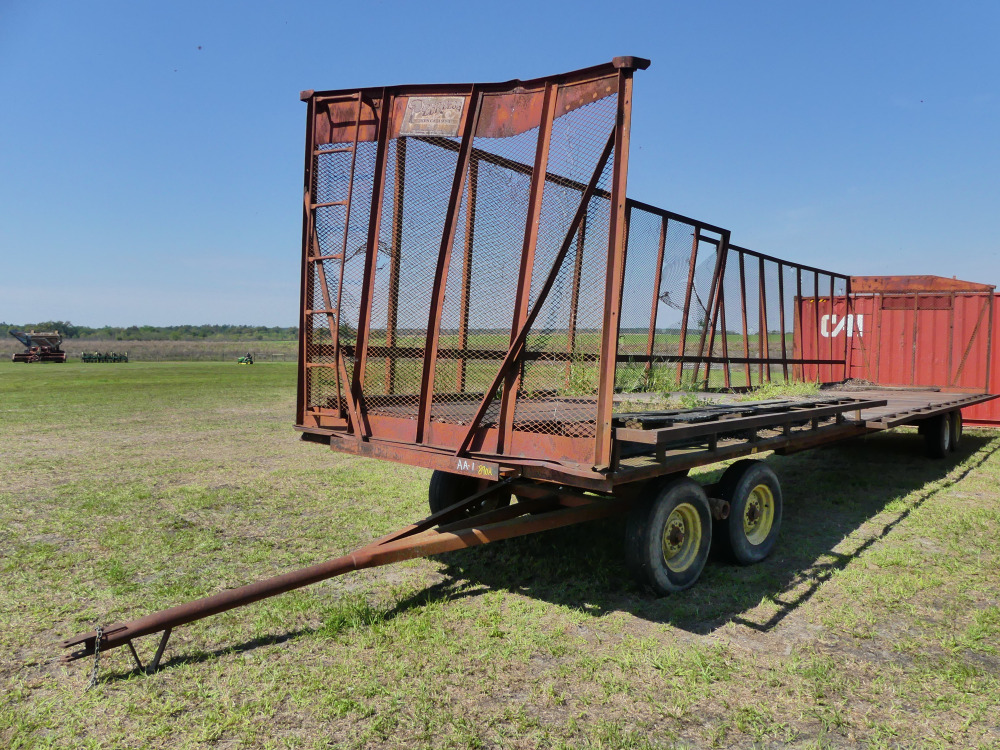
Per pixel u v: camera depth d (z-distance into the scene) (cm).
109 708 328
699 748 295
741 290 927
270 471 947
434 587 490
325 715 320
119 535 621
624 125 385
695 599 467
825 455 1098
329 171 520
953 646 394
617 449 400
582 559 546
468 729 306
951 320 1287
